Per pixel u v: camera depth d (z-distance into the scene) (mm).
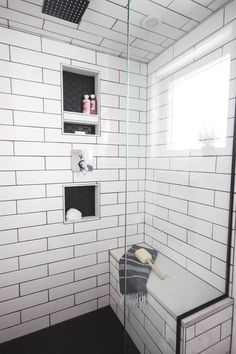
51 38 1371
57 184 1453
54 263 1488
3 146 1286
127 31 1309
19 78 1302
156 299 1154
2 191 1301
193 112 1271
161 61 1473
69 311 1571
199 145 1241
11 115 1295
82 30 1304
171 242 1440
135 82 1553
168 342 1071
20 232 1368
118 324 1538
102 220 1631
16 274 1377
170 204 1439
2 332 1367
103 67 1551
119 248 1713
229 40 1063
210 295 1146
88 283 1623
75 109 1574
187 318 992
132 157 1562
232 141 1062
